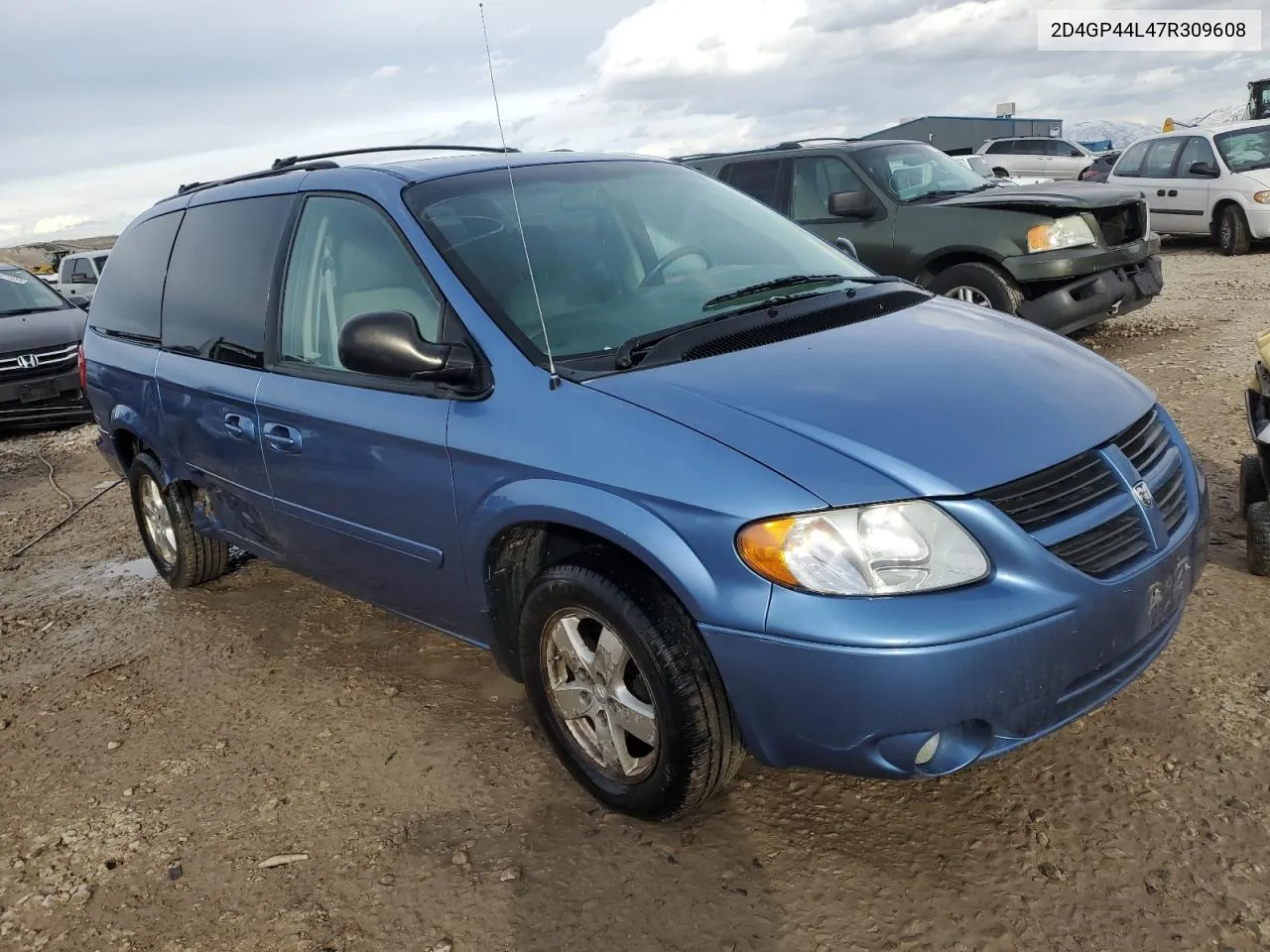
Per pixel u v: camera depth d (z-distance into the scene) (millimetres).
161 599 4988
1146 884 2385
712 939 2371
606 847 2723
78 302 10953
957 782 2816
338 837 2908
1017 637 2266
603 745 2803
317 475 3502
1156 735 2914
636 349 2873
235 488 4070
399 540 3262
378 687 3764
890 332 3045
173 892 2768
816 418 2492
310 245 3654
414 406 3082
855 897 2445
